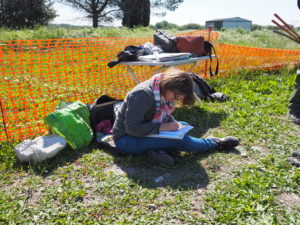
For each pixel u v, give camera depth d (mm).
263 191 2717
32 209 2541
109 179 2949
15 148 3346
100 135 3811
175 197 2670
